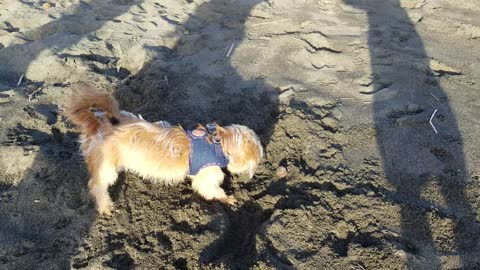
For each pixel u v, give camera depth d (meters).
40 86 1.19
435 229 0.81
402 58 1.29
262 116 1.09
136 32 1.42
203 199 0.90
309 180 0.92
